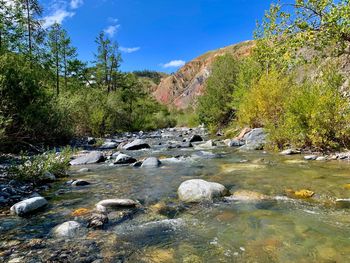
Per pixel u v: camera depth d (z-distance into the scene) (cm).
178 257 371
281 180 752
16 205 551
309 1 873
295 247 383
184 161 1130
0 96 1230
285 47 948
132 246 405
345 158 998
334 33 878
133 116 3784
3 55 1380
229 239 419
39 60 2636
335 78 1184
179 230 461
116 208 577
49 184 792
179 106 12669
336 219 479
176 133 3022
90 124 2366
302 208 541
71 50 3158
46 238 434
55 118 1608
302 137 1223
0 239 430
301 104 1187
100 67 4391
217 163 1061
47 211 564
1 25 2112
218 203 593
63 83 3475
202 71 12912
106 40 4325
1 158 1070
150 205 596
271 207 554
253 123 1820
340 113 1086
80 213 546
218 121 2745
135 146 1636
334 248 376
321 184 693
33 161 843
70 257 373
